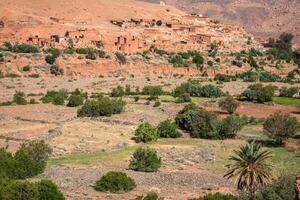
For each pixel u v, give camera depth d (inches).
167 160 2812.5
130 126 3818.9
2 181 1968.5
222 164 2746.1
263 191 1605.6
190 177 2394.2
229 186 2262.6
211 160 2839.6
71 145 3125.0
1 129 3531.0
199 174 2459.4
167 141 3415.4
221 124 3543.3
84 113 4124.0
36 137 3294.8
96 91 5654.5
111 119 4001.0
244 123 3848.4
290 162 2785.4
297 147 3257.9
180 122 3799.2
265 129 3395.7
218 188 2187.5
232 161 2807.6
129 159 2812.5
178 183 2304.4
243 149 2016.5
